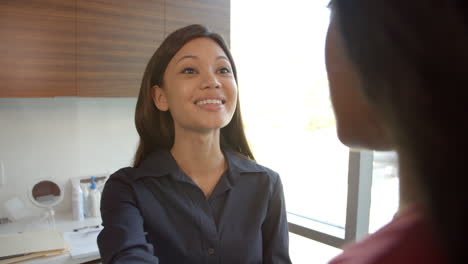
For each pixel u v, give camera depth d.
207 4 2.11
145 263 0.80
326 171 2.11
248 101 2.40
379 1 0.21
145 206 0.96
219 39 1.05
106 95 1.80
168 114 1.12
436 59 0.19
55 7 1.63
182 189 1.00
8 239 1.61
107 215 0.94
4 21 1.51
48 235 1.68
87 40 1.72
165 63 1.02
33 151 2.06
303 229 2.12
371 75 0.23
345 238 1.89
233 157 1.10
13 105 1.99
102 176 2.19
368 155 1.83
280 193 1.10
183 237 0.95
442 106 0.19
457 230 0.18
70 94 1.69
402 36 0.20
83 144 2.22
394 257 0.22
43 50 1.61
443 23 0.19
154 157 1.06
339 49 0.27
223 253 0.96
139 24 1.87
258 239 1.01
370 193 1.85
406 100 0.20
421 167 0.20
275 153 2.38
